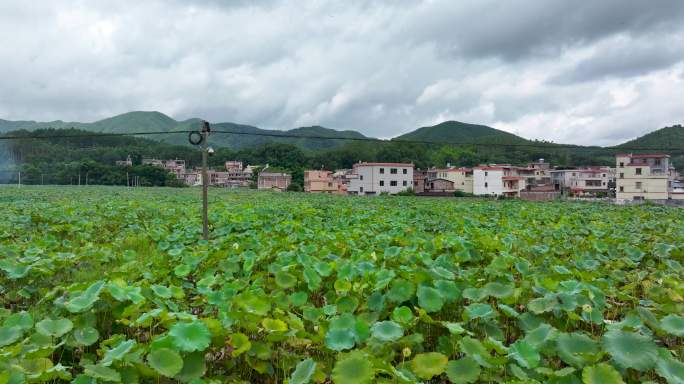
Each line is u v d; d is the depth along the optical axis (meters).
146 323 4.89
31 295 7.38
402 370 3.90
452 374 3.90
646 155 60.06
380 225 15.26
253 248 10.05
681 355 4.82
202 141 13.27
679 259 10.20
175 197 39.38
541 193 70.31
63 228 14.20
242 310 4.95
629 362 3.85
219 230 14.03
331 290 7.09
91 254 9.35
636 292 7.45
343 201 39.28
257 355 4.39
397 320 4.88
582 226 16.31
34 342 4.41
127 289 5.51
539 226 16.44
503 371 4.11
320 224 16.16
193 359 4.15
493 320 5.42
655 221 19.05
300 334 4.68
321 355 5.02
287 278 6.72
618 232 14.41
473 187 77.94
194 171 123.19
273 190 77.12
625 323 4.70
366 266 7.36
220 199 36.66
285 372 4.45
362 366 3.65
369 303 5.73
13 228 14.31
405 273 6.50
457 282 6.23
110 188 70.62
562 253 10.66
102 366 3.74
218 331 4.45
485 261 9.60
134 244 12.37
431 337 5.29
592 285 6.21
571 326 5.51
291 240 11.41
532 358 4.02
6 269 7.25
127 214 18.75
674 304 5.57
